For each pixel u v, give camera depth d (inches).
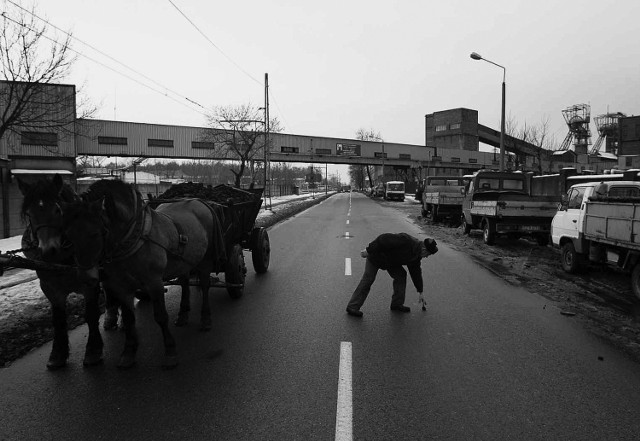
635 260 327.0
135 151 1982.0
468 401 163.5
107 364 201.6
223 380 182.9
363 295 276.5
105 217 177.2
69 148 1309.1
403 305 294.5
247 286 358.9
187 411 157.4
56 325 197.2
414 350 215.8
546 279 389.1
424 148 3228.3
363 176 5300.2
